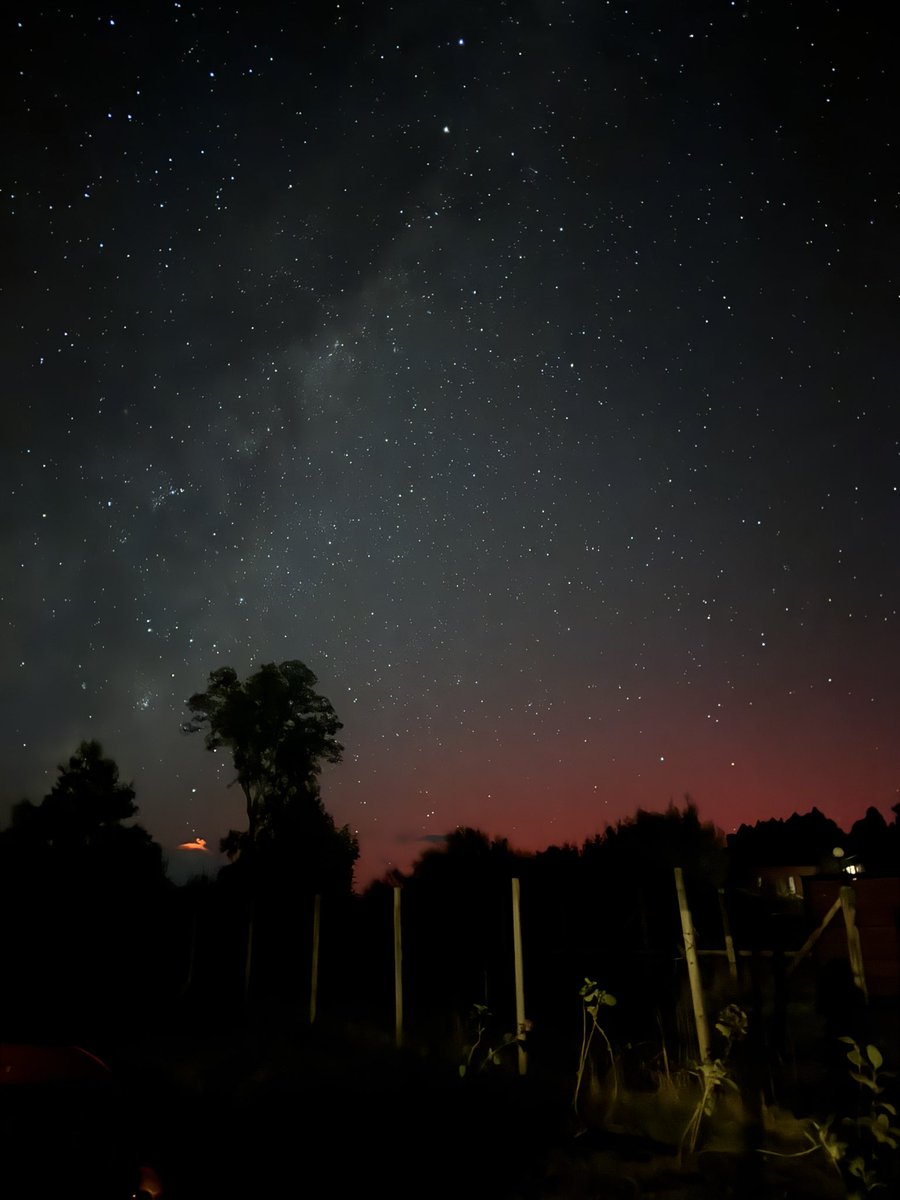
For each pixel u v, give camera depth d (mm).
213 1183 5270
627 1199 4855
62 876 17219
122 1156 3271
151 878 18953
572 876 15586
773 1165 5207
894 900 7855
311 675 26094
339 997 12930
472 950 13156
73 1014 11531
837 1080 5969
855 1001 6262
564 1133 6070
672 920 12094
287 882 21922
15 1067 3299
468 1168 5492
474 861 19406
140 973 14102
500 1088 7270
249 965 12648
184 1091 7535
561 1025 9617
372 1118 6629
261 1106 7062
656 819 19094
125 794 20453
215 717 25500
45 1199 2977
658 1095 6684
